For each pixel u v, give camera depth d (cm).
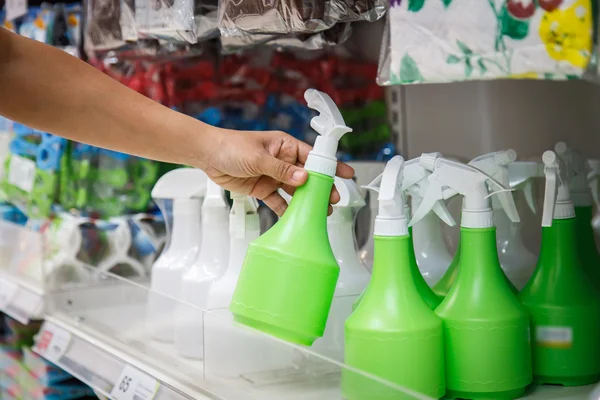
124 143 115
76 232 170
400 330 89
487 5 76
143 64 180
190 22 128
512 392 94
